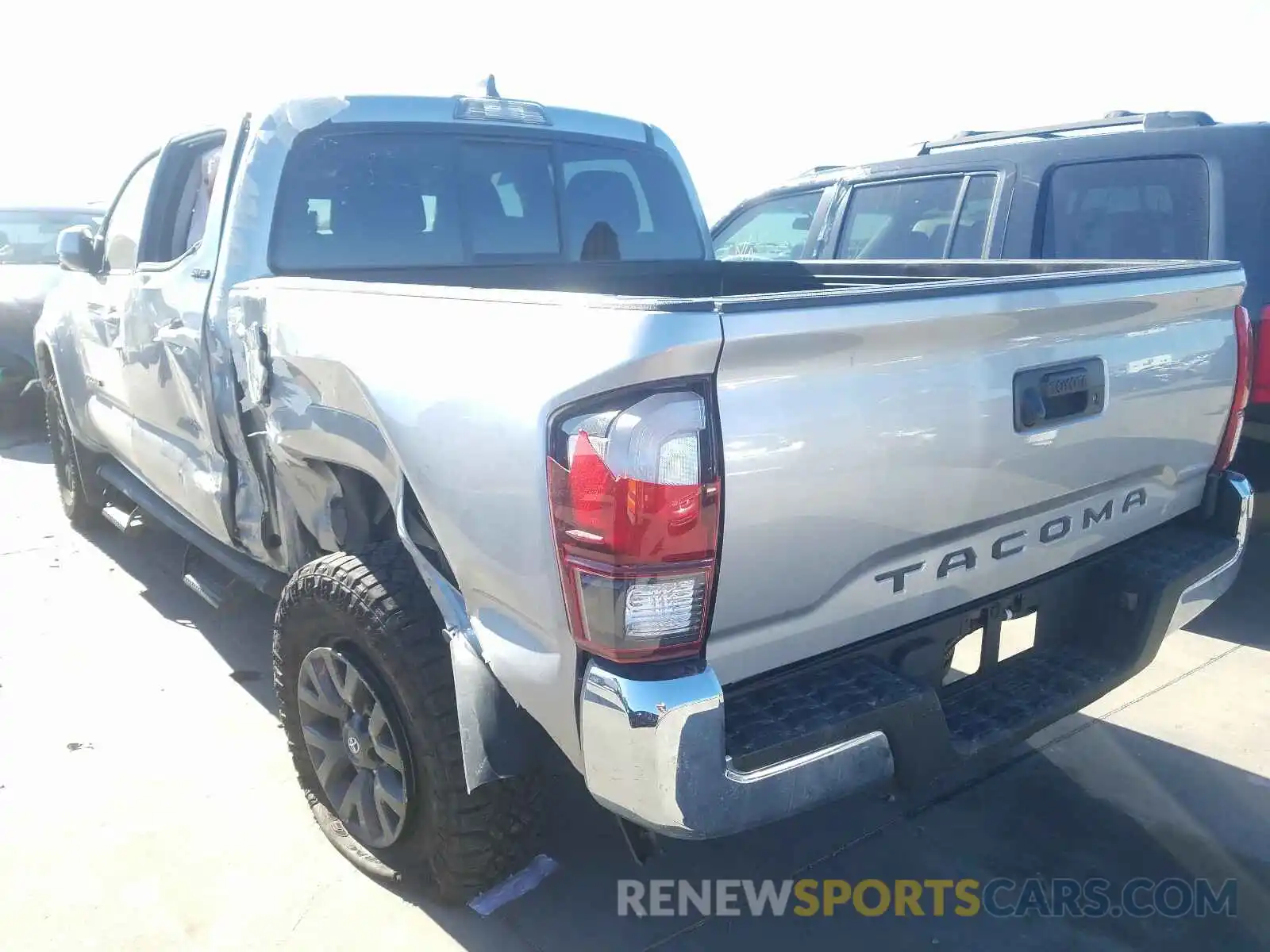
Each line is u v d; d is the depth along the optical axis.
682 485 1.72
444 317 2.12
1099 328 2.35
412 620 2.37
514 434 1.87
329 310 2.48
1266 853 2.82
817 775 1.89
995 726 2.26
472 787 2.13
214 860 2.78
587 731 1.82
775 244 6.16
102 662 3.96
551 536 1.82
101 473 4.96
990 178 5.03
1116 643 2.59
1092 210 4.66
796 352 1.81
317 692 2.73
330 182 3.29
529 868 2.74
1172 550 2.71
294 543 3.08
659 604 1.75
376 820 2.65
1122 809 3.02
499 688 2.09
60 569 5.03
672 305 1.71
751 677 1.96
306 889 2.66
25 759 3.26
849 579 2.03
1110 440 2.45
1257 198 4.13
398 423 2.18
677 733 1.74
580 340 1.79
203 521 3.67
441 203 3.51
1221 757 3.29
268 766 3.23
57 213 8.68
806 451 1.87
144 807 3.01
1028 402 2.21
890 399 1.97
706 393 1.74
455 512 2.04
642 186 4.11
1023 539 2.35
